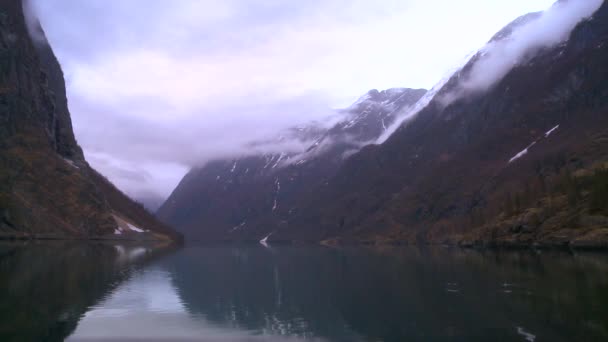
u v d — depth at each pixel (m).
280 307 37.81
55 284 44.34
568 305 34.44
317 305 38.53
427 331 29.25
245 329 30.73
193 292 45.03
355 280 54.66
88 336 28.31
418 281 51.78
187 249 143.38
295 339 28.39
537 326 28.92
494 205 162.00
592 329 27.75
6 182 134.25
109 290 43.38
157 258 87.50
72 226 147.75
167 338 28.41
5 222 122.19
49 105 187.00
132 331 29.70
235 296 43.16
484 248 120.12
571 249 93.38
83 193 165.00
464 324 30.33
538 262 68.19
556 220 107.69
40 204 143.12
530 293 40.19
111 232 162.88
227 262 85.00
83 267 60.03
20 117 163.00
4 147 148.50
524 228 114.75
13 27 178.62
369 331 29.73
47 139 172.75
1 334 27.67
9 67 166.88
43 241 123.06
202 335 29.22
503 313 32.81
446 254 102.69
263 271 66.88
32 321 30.75
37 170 153.62
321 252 132.00
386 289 46.50
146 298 40.34
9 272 51.06
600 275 49.66
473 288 44.53
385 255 108.12
